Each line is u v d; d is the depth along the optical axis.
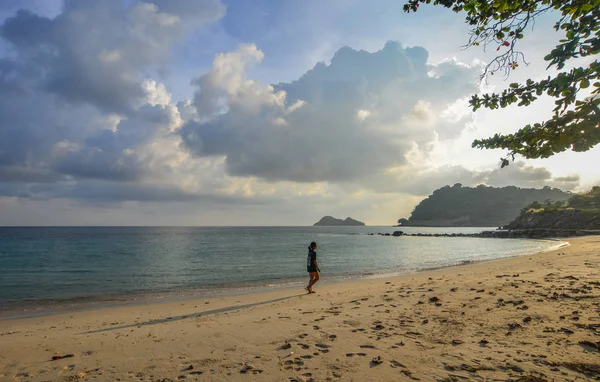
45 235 123.44
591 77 2.55
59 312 11.87
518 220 136.38
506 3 3.29
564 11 2.85
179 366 5.28
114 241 83.50
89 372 5.20
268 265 30.52
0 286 19.34
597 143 2.75
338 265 29.48
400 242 81.62
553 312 6.95
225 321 8.58
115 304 13.34
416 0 4.02
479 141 3.67
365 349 5.61
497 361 4.79
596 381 4.09
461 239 99.25
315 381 4.46
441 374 4.48
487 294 9.41
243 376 4.74
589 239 54.56
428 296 10.00
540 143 3.23
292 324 7.64
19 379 5.03
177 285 19.02
